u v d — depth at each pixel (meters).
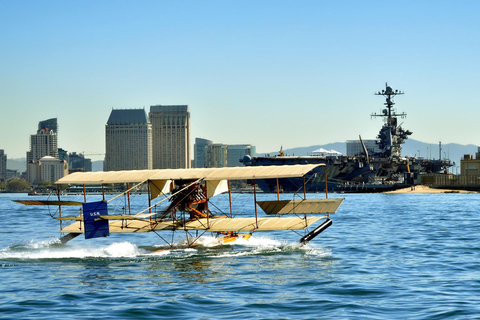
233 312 22.38
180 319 21.39
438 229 58.25
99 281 28.81
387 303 23.75
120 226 40.12
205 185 43.12
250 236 47.94
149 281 28.73
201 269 32.22
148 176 40.66
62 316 21.91
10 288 27.25
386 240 47.91
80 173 42.69
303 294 25.56
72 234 44.53
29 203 38.78
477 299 24.28
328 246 43.44
